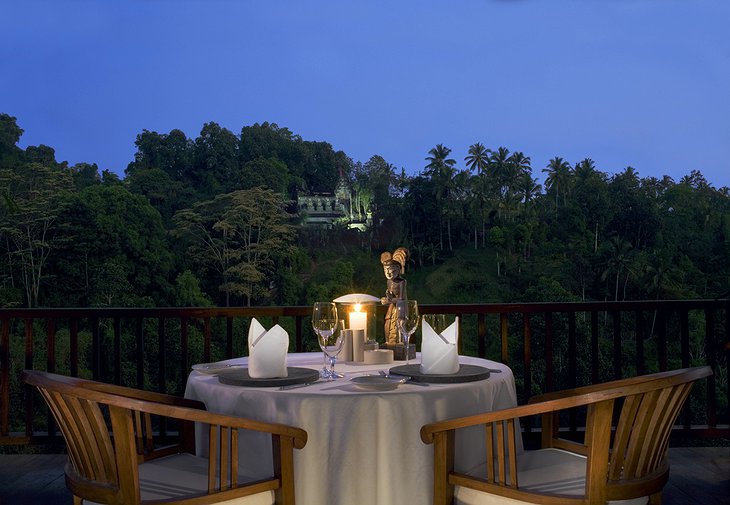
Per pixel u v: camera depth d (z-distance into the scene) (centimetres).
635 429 169
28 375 175
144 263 4728
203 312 347
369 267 6125
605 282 5584
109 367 3725
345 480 185
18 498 300
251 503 180
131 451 165
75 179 5556
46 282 4431
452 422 181
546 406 169
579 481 181
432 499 189
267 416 192
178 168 6638
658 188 6462
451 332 211
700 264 5700
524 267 5891
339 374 218
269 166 6444
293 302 5469
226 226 5406
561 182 6606
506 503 177
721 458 352
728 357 353
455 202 6512
